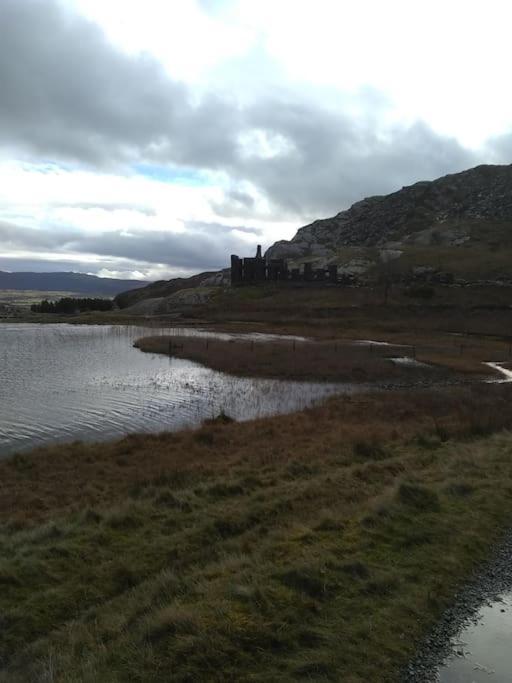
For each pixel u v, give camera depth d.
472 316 90.56
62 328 84.56
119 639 5.61
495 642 5.57
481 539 8.24
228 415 24.05
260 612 5.92
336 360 43.06
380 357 46.81
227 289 130.00
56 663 5.37
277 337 68.12
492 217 174.25
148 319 105.31
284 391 30.94
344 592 6.51
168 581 7.01
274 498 10.95
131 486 12.81
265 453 15.55
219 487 11.78
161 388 30.94
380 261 139.25
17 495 12.43
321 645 5.40
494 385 31.03
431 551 7.79
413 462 13.62
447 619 6.01
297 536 8.41
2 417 22.41
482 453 13.91
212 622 5.66
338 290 116.12
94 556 8.38
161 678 4.89
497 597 6.54
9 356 45.38
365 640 5.52
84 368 38.75
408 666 5.13
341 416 22.08
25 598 7.16
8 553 8.46
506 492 10.53
